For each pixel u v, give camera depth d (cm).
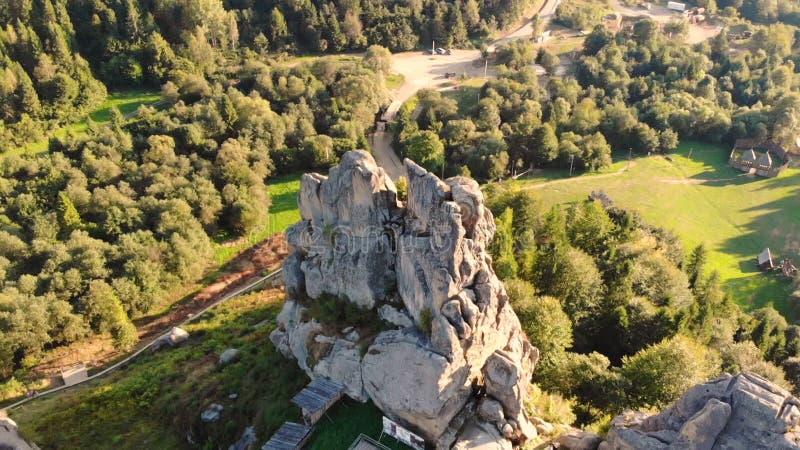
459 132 14012
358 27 17938
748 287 11456
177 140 13238
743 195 14050
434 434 4856
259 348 7025
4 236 9969
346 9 18012
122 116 14250
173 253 10100
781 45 19450
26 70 15112
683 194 13950
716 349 7800
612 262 8819
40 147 14062
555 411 5569
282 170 13638
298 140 13950
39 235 10400
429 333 4916
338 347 5562
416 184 5106
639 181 14225
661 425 4397
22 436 6462
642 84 16562
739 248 12538
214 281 10394
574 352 7344
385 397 4994
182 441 6194
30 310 8438
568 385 6222
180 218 10881
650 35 18450
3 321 8262
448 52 18712
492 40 19550
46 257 9888
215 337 8150
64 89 14675
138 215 10888
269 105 14600
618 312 7644
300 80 15050
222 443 5784
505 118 15150
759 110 16012
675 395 5956
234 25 16950
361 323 5694
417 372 4778
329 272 5872
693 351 6359
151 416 6569
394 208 5631
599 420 5847
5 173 11950
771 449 3828
